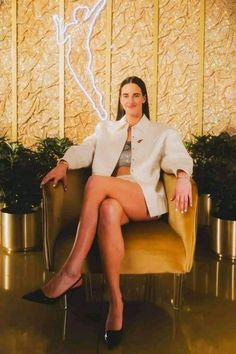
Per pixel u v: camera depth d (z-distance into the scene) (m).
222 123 4.15
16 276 2.75
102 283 2.69
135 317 2.26
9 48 4.24
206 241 3.50
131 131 2.41
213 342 2.01
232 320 2.22
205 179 3.69
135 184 2.24
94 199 2.09
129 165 2.36
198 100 4.14
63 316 2.25
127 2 4.10
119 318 2.01
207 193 3.73
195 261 3.06
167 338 2.04
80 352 1.92
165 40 4.11
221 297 2.49
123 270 2.12
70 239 2.18
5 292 2.52
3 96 4.30
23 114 4.30
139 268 2.13
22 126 4.32
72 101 4.26
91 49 4.19
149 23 4.10
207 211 3.80
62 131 4.29
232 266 2.97
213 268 2.94
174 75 4.14
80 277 2.09
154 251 2.12
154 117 4.20
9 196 3.27
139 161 2.32
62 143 3.92
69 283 2.04
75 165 2.32
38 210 3.30
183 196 2.10
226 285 2.66
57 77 4.23
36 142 4.30
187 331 2.11
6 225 3.19
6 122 4.32
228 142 3.77
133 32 4.12
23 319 2.22
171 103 4.18
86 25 4.16
